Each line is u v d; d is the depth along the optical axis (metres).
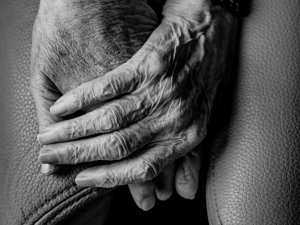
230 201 0.32
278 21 0.36
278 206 0.32
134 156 0.32
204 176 0.37
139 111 0.31
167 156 0.32
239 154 0.33
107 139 0.30
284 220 0.31
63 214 0.32
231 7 0.37
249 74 0.36
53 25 0.31
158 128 0.31
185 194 0.35
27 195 0.33
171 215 0.41
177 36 0.33
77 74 0.32
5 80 0.37
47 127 0.31
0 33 0.39
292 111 0.34
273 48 0.36
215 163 0.34
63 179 0.32
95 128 0.30
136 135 0.31
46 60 0.32
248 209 0.32
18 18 0.38
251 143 0.33
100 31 0.31
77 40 0.31
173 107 0.31
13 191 0.34
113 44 0.31
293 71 0.35
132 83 0.31
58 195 0.32
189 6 0.35
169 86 0.31
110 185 0.31
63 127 0.31
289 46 0.35
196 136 0.32
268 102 0.34
